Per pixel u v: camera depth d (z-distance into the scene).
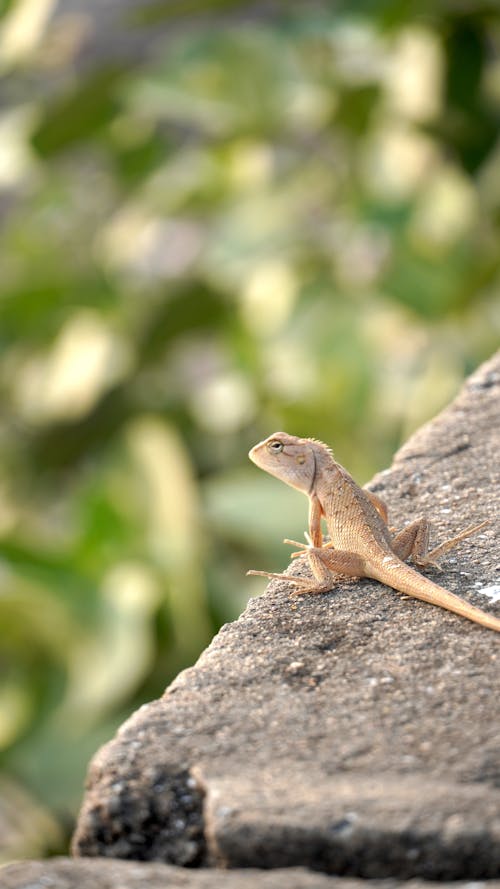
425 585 4.67
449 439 6.18
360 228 13.50
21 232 15.68
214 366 18.92
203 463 14.83
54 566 11.80
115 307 15.37
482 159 13.60
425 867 3.42
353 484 5.15
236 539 12.34
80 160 15.71
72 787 11.22
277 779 3.70
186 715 4.06
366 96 13.42
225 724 4.01
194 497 12.45
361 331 13.16
